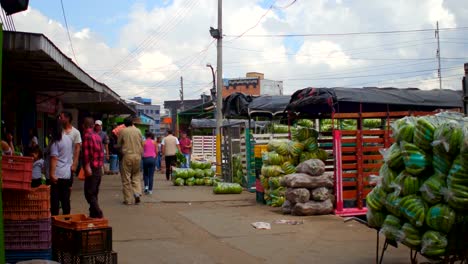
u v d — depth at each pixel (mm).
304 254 7391
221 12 23516
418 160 5738
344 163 10656
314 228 9250
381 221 6348
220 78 23062
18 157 5824
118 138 12484
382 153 6324
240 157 16547
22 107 14766
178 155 22328
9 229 5887
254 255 7352
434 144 5570
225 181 17938
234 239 8414
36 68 11023
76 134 8867
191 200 13266
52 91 15859
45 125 17641
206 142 28938
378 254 7141
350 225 9492
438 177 5625
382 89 12234
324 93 10953
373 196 6406
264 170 12211
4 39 8023
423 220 5684
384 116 11383
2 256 4734
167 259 7062
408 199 5816
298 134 11719
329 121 15055
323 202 10531
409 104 12242
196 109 35844
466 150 5230
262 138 15922
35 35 8117
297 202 10477
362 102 11445
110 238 6086
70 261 5965
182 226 9516
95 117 27562
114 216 10547
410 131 5875
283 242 8172
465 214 5559
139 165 12484
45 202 5973
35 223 5934
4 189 5793
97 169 9445
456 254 5766
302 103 11227
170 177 20484
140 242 8094
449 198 5477
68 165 8484
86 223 5930
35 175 8922
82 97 18812
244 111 16047
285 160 11906
